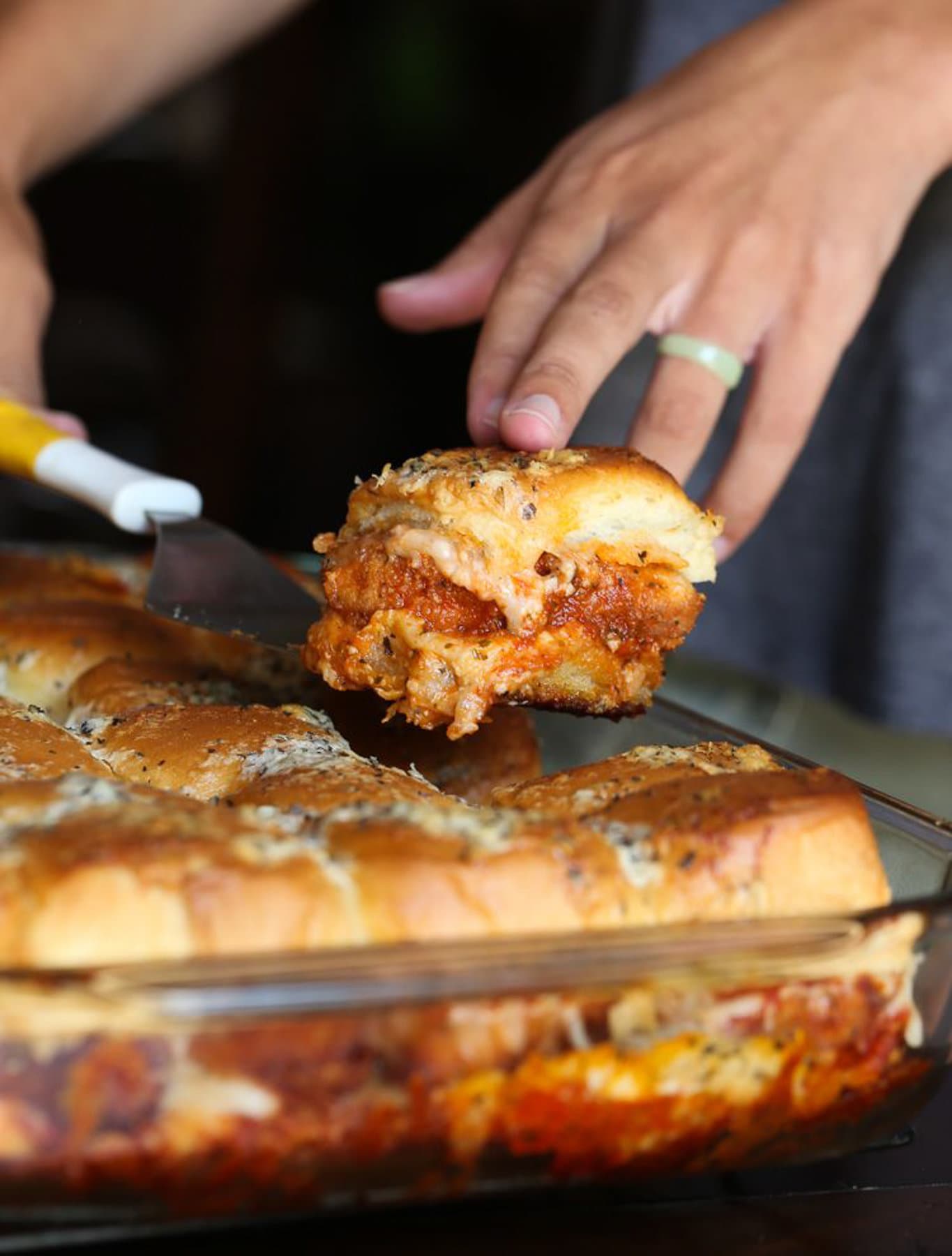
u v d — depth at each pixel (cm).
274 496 129
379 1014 30
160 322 126
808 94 50
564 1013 31
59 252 122
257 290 125
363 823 33
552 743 46
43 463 46
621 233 47
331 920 31
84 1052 30
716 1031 32
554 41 126
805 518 67
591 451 39
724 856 33
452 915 32
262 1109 31
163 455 126
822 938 32
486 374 44
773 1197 34
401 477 38
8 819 32
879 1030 33
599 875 33
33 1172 30
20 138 58
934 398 63
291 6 69
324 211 129
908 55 51
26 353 52
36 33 60
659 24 67
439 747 43
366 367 131
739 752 38
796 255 48
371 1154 31
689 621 39
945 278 62
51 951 30
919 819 37
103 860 31
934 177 52
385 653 38
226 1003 29
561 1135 32
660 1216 34
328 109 127
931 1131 37
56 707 45
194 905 31
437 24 127
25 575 52
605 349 43
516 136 129
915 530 63
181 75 66
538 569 38
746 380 64
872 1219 34
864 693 66
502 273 48
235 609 44
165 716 40
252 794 36
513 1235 33
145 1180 31
